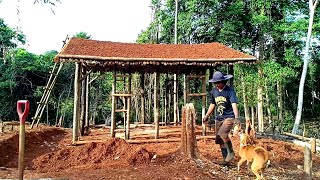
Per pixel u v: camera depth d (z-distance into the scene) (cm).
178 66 1258
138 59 1121
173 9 2345
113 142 855
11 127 1461
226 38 2172
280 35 2089
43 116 2803
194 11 2186
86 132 1381
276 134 1441
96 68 1374
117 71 1370
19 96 2789
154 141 1135
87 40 1280
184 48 1330
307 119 2564
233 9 2120
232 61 1198
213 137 1191
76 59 1070
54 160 820
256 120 2400
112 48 1223
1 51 3064
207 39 2317
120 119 2133
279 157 945
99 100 2627
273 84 2127
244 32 2302
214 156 895
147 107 2078
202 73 1295
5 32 3055
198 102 1920
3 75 2728
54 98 2706
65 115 2720
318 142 1270
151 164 761
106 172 693
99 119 2683
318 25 1950
